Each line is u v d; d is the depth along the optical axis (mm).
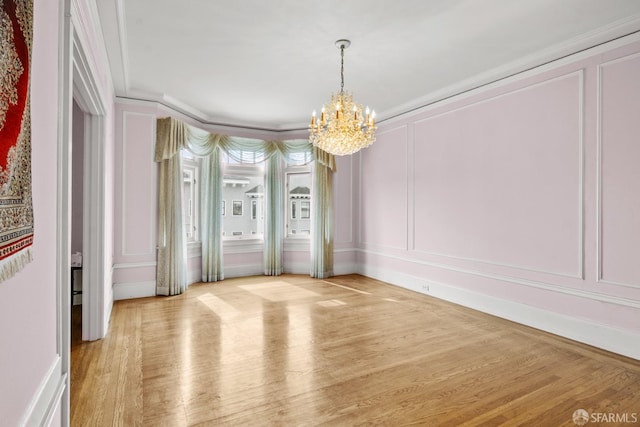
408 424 2123
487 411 2268
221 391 2480
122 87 4391
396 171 5812
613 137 3217
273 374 2738
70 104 1713
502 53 3646
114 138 4629
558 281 3635
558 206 3633
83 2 2105
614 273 3213
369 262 6484
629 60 3111
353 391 2500
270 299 4926
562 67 3604
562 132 3598
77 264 4164
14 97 884
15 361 989
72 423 2094
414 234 5461
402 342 3406
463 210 4668
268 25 3100
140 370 2779
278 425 2105
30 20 1019
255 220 6781
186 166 5762
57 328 1479
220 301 4793
